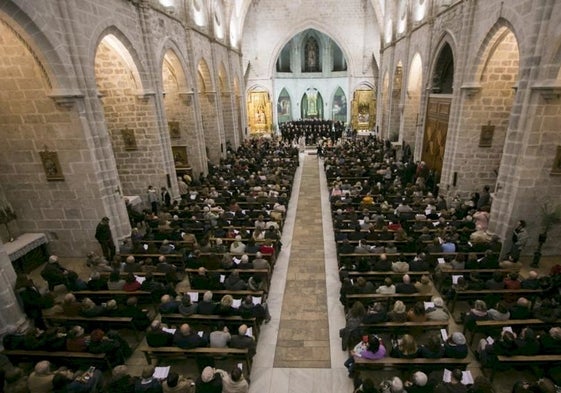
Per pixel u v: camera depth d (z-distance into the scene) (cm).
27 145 1202
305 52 4825
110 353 769
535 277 925
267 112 4559
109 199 1310
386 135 3538
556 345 705
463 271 1016
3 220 1221
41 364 675
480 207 1512
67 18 1092
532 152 1128
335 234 1374
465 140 1627
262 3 4166
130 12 1489
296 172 2692
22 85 1114
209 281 983
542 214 1188
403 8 2891
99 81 1625
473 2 1476
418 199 1603
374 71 4347
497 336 785
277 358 861
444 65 2070
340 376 806
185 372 815
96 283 992
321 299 1082
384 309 830
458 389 612
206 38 2500
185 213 1541
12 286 906
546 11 1024
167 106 2184
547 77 1047
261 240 1262
